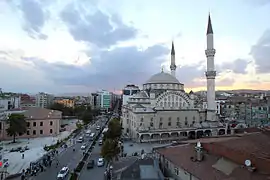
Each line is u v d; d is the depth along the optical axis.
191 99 132.62
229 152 36.03
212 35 123.62
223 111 194.12
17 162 72.94
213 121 124.50
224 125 122.56
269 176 28.81
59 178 55.44
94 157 77.75
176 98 128.25
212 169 34.72
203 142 44.59
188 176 36.69
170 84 137.25
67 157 77.69
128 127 128.38
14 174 60.34
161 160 46.06
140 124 111.81
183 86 143.50
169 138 112.06
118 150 68.12
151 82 140.50
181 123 121.12
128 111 129.00
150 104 123.06
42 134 117.94
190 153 42.97
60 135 120.69
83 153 82.12
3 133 109.06
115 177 37.78
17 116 103.12
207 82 128.00
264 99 192.25
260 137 41.38
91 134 120.12
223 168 33.97
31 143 101.38
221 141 41.09
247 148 35.81
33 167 64.44
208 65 126.12
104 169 64.19
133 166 30.53
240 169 32.12
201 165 36.97
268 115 155.62
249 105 172.12
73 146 95.00
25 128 106.44
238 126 122.94
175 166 40.94
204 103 151.38
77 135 121.06
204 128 117.62
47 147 90.31
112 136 97.25
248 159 32.41
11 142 103.19
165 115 117.50
